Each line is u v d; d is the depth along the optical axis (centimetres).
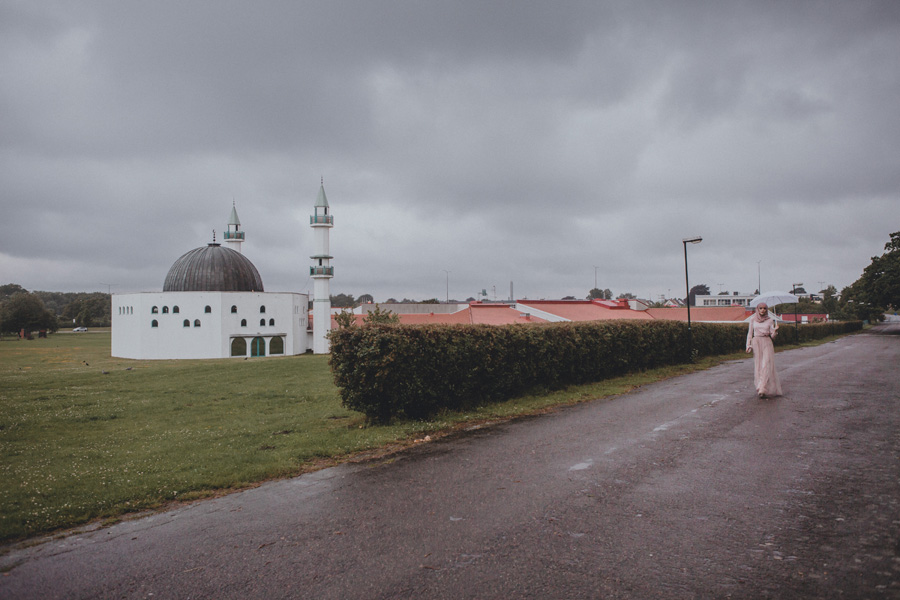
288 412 1352
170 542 511
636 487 619
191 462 823
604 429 941
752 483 625
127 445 997
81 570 457
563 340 1495
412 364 1077
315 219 7950
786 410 1081
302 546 484
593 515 535
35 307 12506
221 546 494
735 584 393
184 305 7212
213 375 2416
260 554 471
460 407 1200
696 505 558
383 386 1053
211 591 407
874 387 1391
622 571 417
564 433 920
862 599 368
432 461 765
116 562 470
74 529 562
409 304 6962
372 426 1062
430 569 428
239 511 591
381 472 721
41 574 452
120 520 585
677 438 858
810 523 504
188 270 7556
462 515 545
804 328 4325
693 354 2316
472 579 409
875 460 707
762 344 1267
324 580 416
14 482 738
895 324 11969
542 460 746
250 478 722
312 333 8638
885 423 934
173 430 1154
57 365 4600
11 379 2428
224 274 7631
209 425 1204
